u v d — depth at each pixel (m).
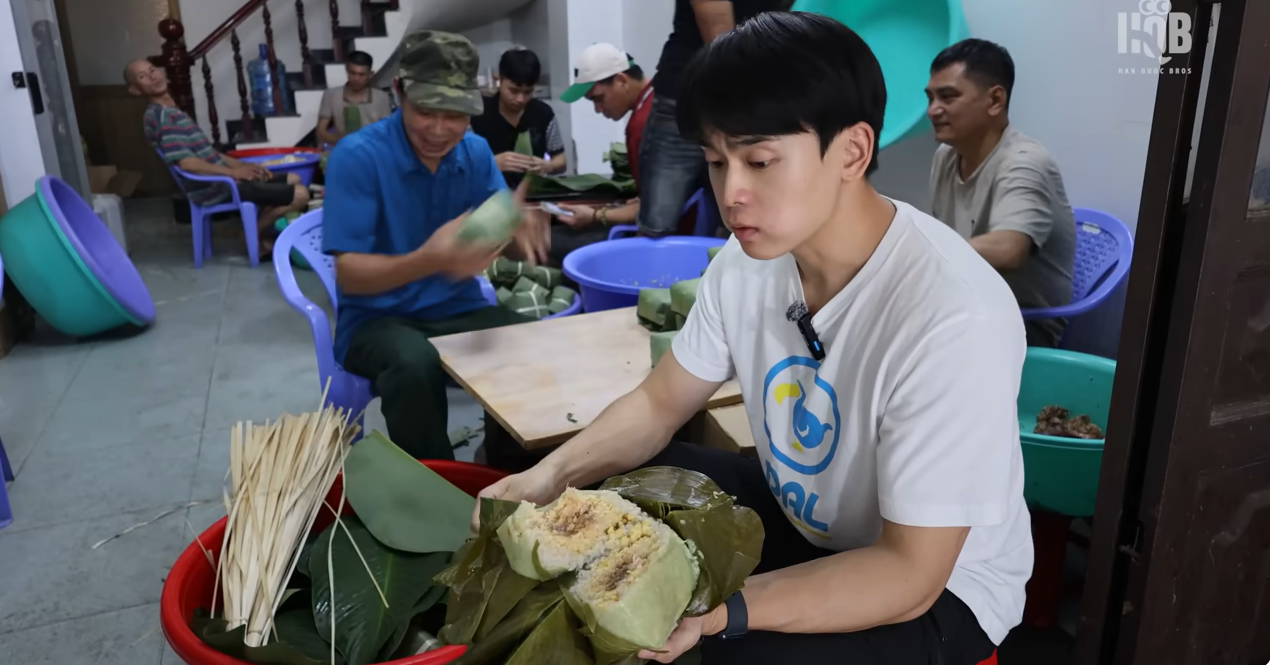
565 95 3.75
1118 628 1.23
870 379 1.00
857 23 2.85
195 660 1.07
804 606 0.92
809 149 0.90
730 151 0.91
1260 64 0.96
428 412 1.92
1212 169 0.99
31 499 2.37
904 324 0.96
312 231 2.44
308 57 6.50
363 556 1.30
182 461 2.60
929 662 1.02
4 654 1.75
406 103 2.00
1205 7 0.97
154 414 2.96
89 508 2.33
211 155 5.04
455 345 1.92
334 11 6.39
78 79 6.74
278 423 1.51
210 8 6.73
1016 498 1.07
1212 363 1.09
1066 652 1.69
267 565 1.27
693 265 2.97
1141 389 1.12
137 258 5.24
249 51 6.84
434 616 1.26
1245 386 1.13
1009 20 2.48
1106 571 1.21
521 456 2.07
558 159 4.45
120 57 6.79
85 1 6.57
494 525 1.00
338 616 1.21
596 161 5.19
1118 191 2.22
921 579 0.93
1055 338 2.18
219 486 2.44
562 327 2.03
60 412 2.99
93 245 3.95
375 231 2.11
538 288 3.11
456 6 6.02
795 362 1.12
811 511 1.14
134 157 7.02
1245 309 1.08
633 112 3.58
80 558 2.09
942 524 0.92
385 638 1.17
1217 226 1.01
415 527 1.33
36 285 3.51
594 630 0.83
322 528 1.47
